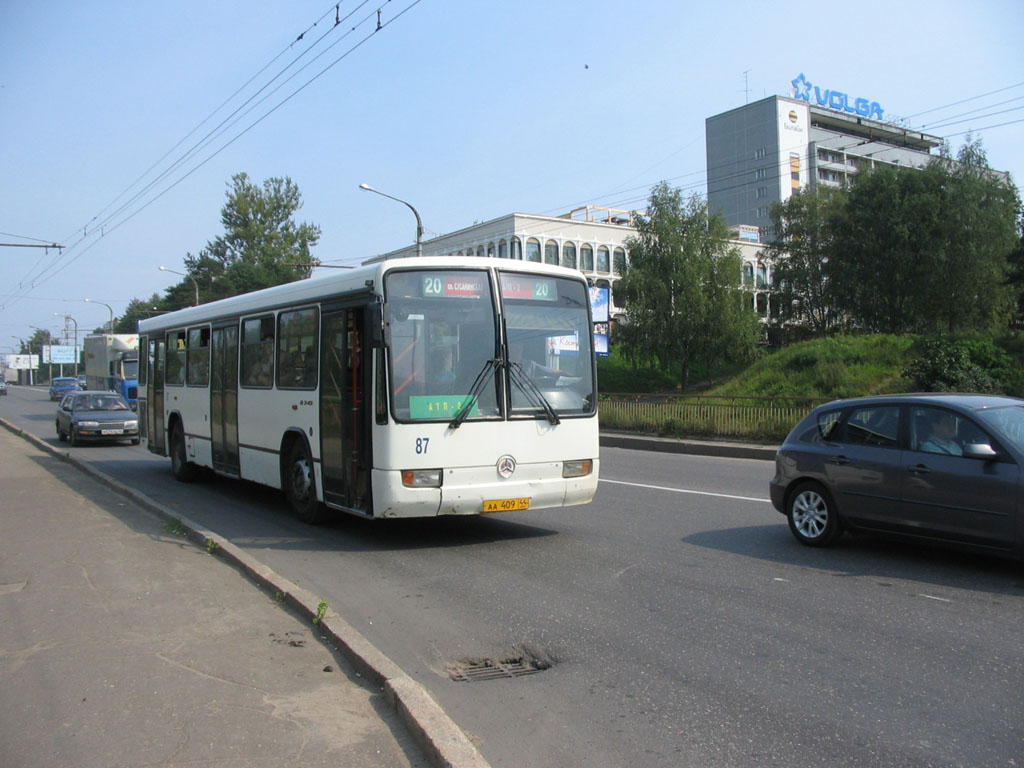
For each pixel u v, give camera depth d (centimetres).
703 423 2212
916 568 758
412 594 702
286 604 636
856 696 470
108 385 4091
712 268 4978
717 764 391
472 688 494
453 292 862
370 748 396
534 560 822
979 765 386
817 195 6028
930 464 742
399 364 831
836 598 666
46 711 434
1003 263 5003
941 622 600
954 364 2716
